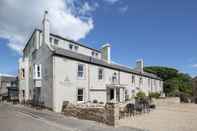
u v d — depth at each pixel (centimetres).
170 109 2544
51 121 1485
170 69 6862
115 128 1241
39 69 2673
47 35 2600
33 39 3097
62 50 2512
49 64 2328
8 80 6338
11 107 2636
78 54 2788
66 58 2345
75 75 2434
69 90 2333
